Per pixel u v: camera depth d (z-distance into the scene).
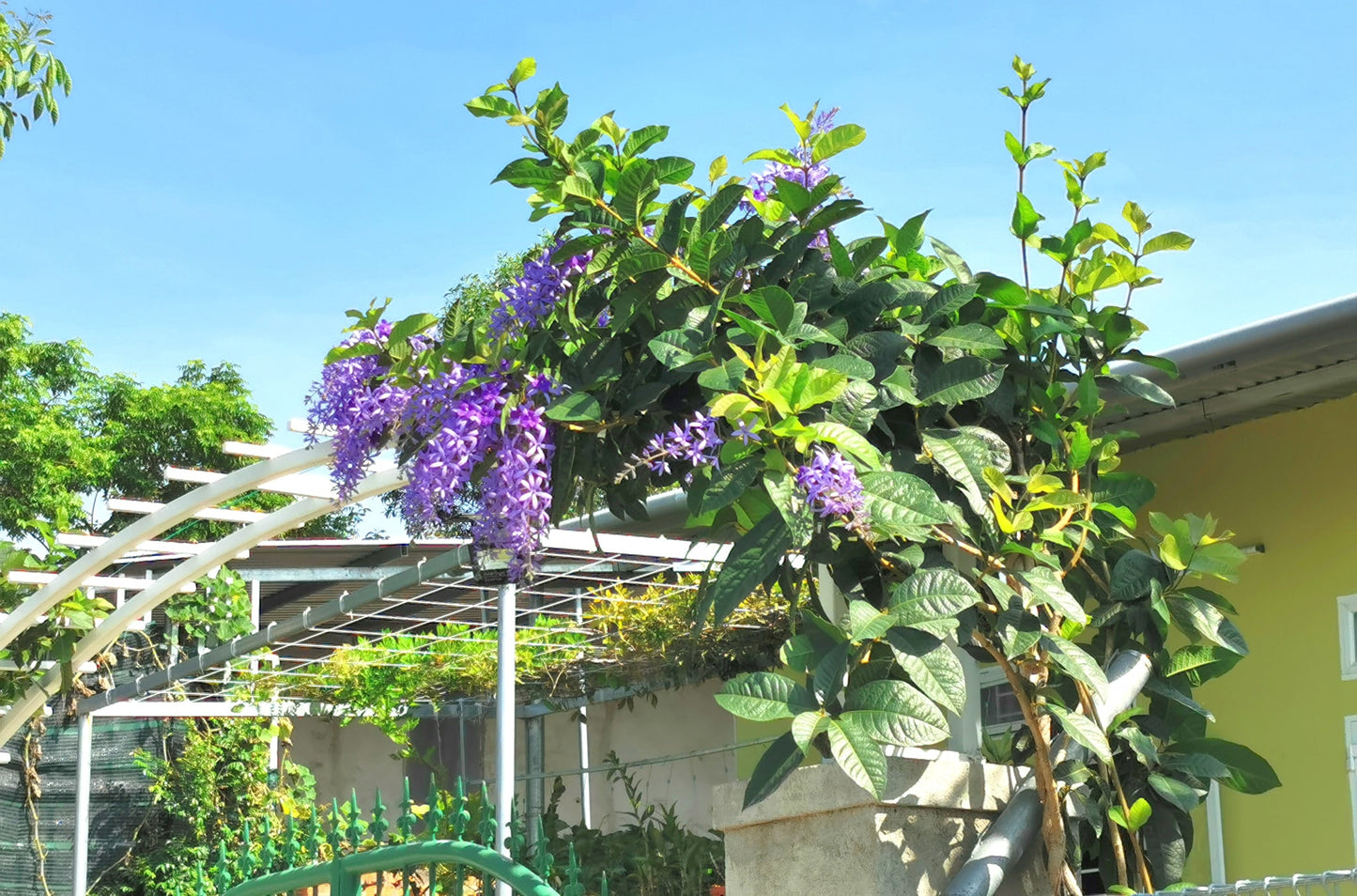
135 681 9.69
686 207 2.99
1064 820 2.93
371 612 8.12
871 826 2.73
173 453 23.52
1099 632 3.24
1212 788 5.60
